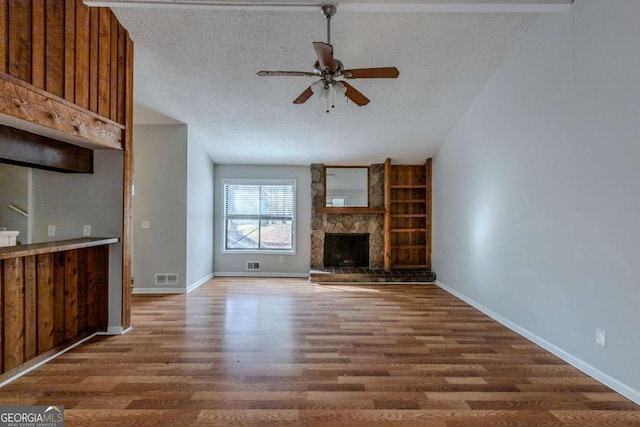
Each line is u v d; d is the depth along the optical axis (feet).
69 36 9.08
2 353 7.88
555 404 7.20
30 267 8.71
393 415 6.79
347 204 22.21
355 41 11.50
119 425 6.40
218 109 15.61
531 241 10.91
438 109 15.52
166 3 8.54
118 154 11.25
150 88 14.03
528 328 11.04
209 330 11.57
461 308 14.53
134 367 8.74
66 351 9.71
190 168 17.63
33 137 8.96
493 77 13.16
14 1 7.59
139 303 15.02
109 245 11.15
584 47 8.67
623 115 7.59
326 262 22.41
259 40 11.54
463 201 16.14
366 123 16.78
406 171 21.97
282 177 22.11
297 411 6.90
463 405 7.14
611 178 7.91
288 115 16.07
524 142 11.27
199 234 19.13
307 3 8.56
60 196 11.18
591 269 8.48
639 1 7.21
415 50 11.87
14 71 7.60
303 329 11.73
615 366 7.80
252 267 21.99
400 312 13.89
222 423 6.49
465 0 8.71
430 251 21.06
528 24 10.81
